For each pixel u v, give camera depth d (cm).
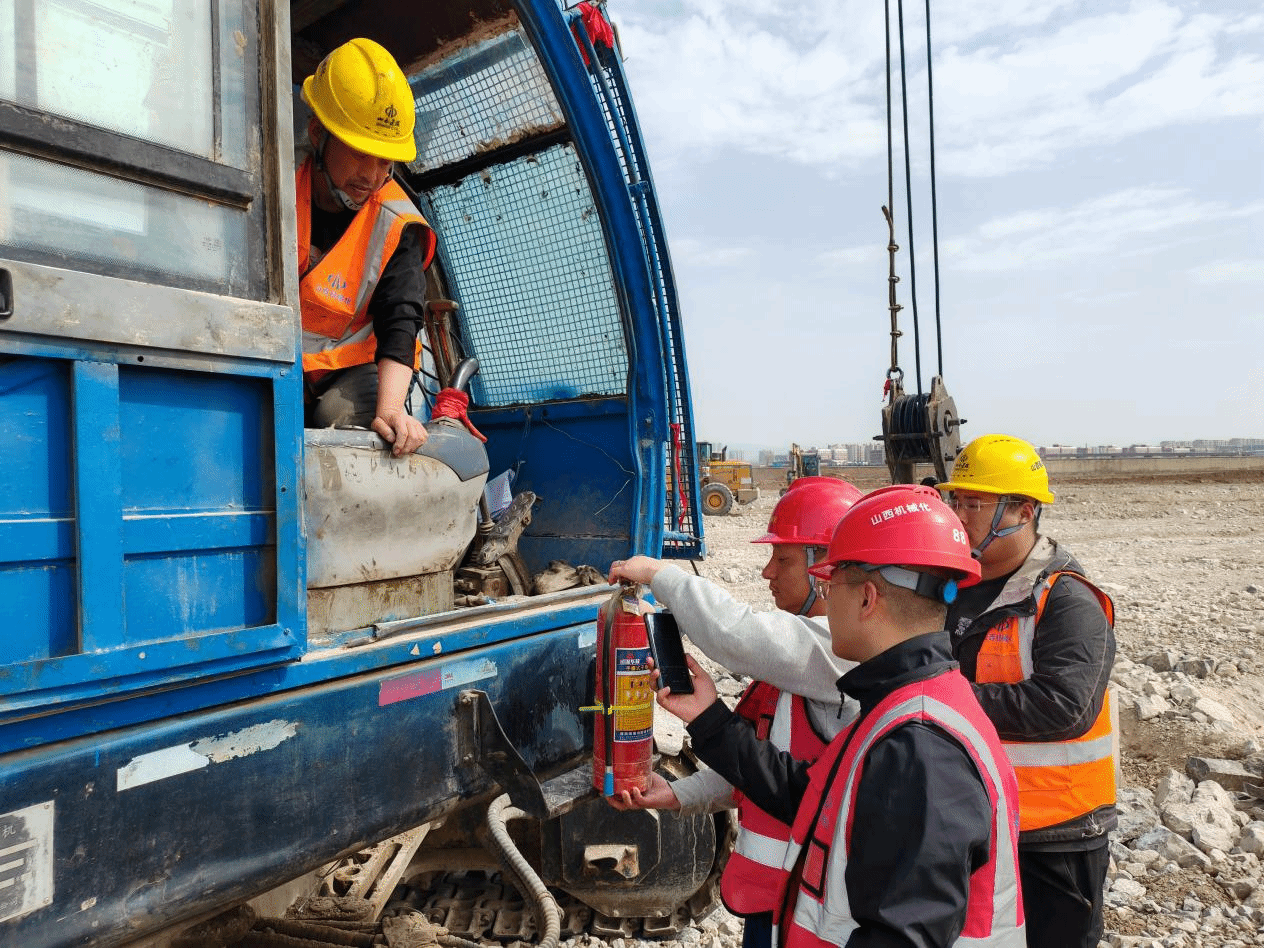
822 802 168
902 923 137
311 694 211
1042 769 240
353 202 284
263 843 199
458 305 443
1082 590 254
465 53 372
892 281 492
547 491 421
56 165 169
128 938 176
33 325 158
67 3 171
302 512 207
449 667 246
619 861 328
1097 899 245
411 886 371
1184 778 490
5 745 160
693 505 415
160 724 183
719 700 215
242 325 193
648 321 390
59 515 165
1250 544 1623
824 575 205
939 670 166
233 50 200
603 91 365
